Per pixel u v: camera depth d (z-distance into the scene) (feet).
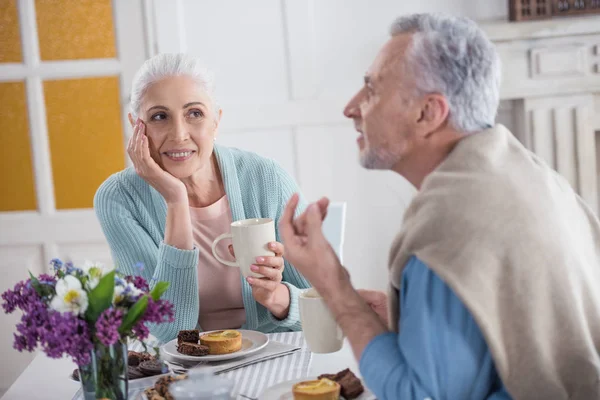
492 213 3.55
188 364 4.68
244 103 11.18
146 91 5.60
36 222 11.04
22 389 4.54
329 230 7.44
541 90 10.62
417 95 3.86
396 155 4.02
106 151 10.98
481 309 3.40
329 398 3.84
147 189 6.02
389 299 3.85
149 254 5.88
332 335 4.51
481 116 3.93
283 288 5.43
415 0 10.98
